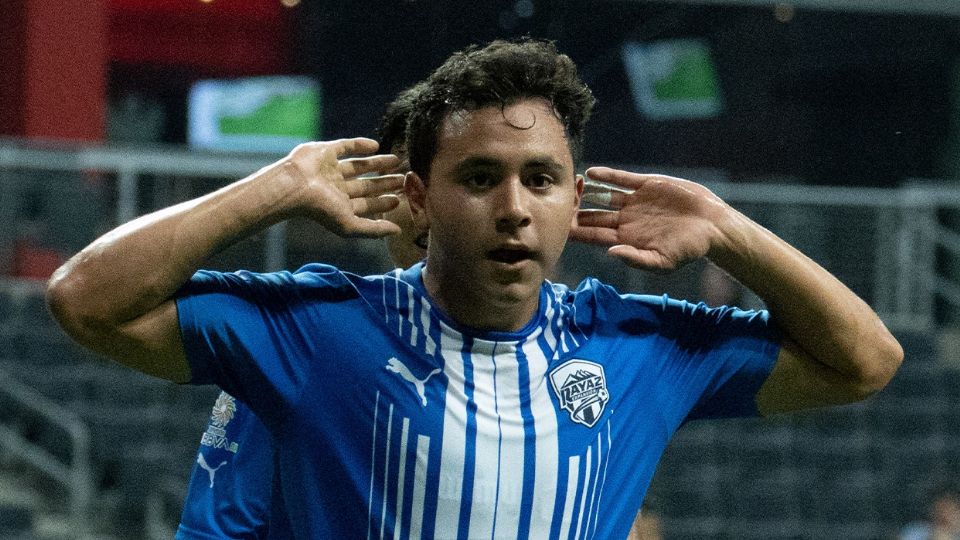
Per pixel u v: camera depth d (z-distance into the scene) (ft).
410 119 17.98
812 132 165.37
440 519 16.90
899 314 105.60
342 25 162.40
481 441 17.04
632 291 99.19
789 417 101.65
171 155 97.30
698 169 170.50
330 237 93.97
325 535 17.19
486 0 155.22
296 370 17.30
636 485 18.43
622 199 19.04
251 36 165.68
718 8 161.07
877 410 103.35
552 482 17.25
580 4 157.79
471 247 16.69
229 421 23.11
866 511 95.71
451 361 17.31
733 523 93.66
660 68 165.37
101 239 16.70
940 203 105.50
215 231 16.56
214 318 16.96
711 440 98.53
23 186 97.25
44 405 87.76
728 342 19.33
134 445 91.81
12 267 97.76
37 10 127.34
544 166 16.67
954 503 73.56
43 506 85.20
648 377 18.65
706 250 18.45
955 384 105.29
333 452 17.13
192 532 22.68
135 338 16.56
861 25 158.71
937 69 156.46
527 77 16.72
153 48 163.12
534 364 17.61
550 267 17.10
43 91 127.75
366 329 17.44
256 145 148.25
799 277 18.54
